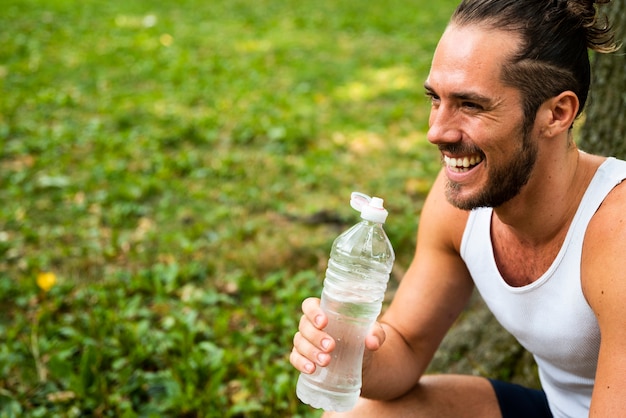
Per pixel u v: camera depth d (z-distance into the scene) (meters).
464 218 1.99
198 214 5.04
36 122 6.72
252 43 10.80
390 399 2.14
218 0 14.32
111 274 4.23
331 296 1.90
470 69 1.63
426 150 6.43
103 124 6.72
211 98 7.78
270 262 4.38
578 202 1.76
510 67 1.62
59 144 6.13
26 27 10.66
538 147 1.70
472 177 1.72
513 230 1.84
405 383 2.12
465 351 3.28
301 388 1.95
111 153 6.02
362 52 10.34
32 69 8.48
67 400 3.12
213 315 3.87
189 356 3.40
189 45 10.41
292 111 7.41
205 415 3.05
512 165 1.69
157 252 4.48
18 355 3.40
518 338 1.98
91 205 5.07
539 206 1.76
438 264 2.13
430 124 1.74
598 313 1.69
